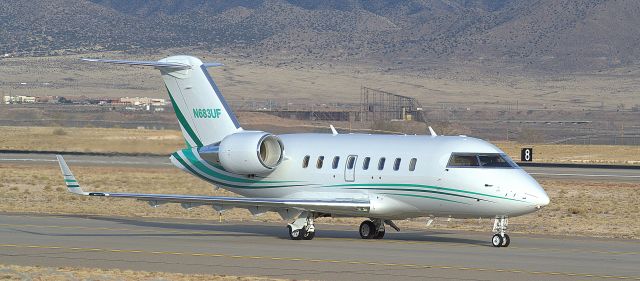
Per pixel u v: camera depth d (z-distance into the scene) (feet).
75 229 408.26
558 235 410.93
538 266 302.66
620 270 296.10
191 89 427.74
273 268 292.40
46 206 528.63
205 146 426.10
